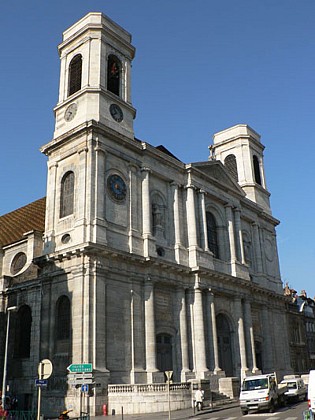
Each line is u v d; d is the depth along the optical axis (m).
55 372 29.77
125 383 30.11
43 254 33.31
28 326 33.62
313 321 70.25
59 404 28.61
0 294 35.84
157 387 28.23
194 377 34.84
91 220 31.48
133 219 34.69
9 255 40.34
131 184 35.53
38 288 33.09
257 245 49.62
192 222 39.31
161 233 37.00
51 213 34.22
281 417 23.47
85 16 38.38
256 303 46.50
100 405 27.66
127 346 31.12
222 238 43.50
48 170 35.88
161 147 43.84
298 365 57.56
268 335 46.62
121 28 39.75
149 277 33.78
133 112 38.31
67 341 30.11
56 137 36.38
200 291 37.34
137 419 24.38
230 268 42.94
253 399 26.41
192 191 40.34
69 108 36.47
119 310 31.31
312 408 20.66
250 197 51.94
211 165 43.75
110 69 38.19
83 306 29.38
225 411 28.23
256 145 55.81
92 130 33.47
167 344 34.75
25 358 32.41
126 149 35.91
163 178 38.66
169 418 23.39
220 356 39.22
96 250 30.30
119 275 32.06
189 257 38.44
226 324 41.25
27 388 31.27
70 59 38.72
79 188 32.66
